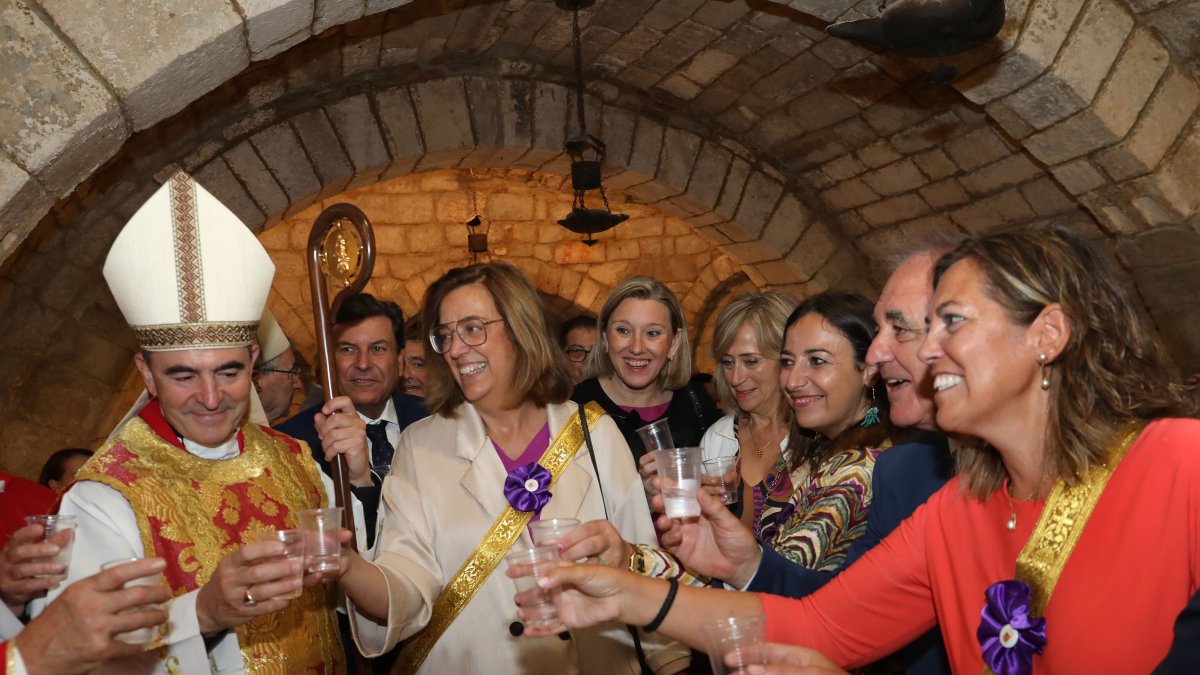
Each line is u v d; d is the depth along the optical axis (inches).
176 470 76.9
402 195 404.8
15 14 106.1
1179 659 47.8
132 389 253.8
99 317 239.3
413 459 92.2
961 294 56.2
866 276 302.5
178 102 119.8
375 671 100.7
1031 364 55.2
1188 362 219.9
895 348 72.9
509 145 275.0
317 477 89.6
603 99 282.4
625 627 91.1
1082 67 179.6
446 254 408.5
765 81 251.4
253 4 115.0
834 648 66.6
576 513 90.9
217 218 76.5
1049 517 54.9
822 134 266.4
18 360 228.7
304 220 382.6
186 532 74.4
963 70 185.5
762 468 116.5
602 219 259.4
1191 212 195.5
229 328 76.7
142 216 74.2
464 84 269.7
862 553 79.4
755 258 312.8
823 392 93.9
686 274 425.7
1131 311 55.4
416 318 327.9
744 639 54.9
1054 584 53.9
